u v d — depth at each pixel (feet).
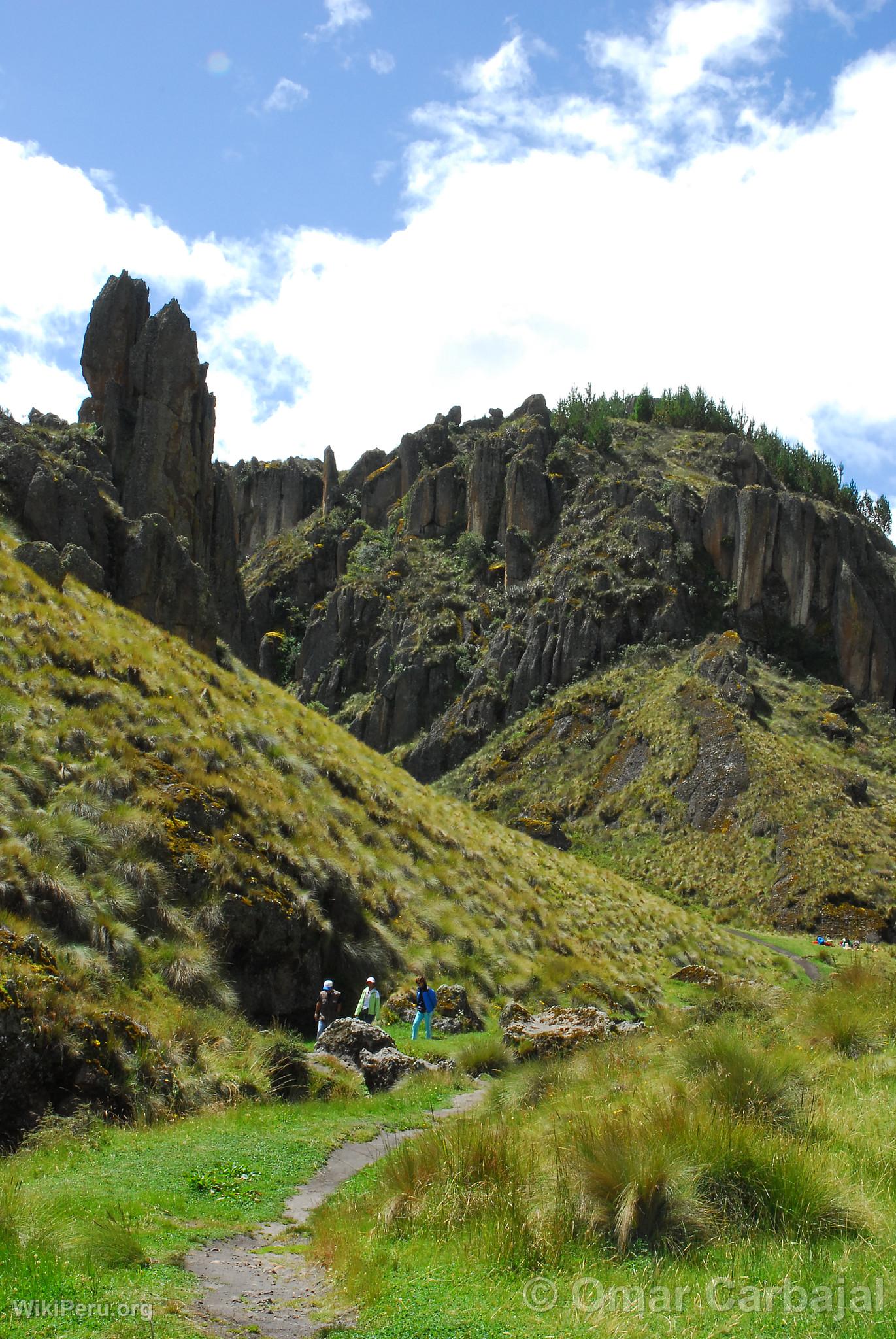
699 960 138.10
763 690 357.61
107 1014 50.49
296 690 533.96
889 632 431.02
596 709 377.71
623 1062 51.85
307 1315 24.91
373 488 622.54
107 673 89.45
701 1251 26.04
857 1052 46.55
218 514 216.54
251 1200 36.19
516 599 458.91
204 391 205.57
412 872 102.58
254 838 79.05
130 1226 30.83
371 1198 32.81
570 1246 27.07
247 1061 55.98
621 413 635.25
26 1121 43.88
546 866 148.46
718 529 433.89
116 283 196.03
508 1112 43.98
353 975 79.92
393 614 511.40
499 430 579.07
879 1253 25.00
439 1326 23.38
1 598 89.76
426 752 423.23
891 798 288.71
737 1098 34.96
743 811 279.69
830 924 228.02
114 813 68.08
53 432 180.55
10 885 54.80
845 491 565.12
